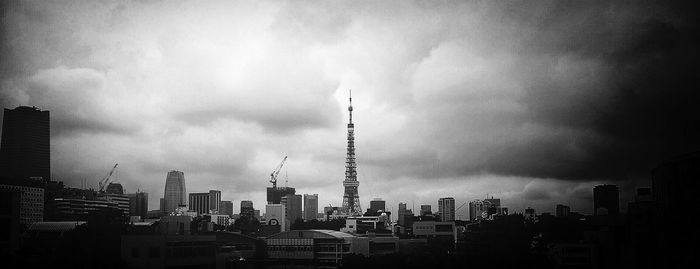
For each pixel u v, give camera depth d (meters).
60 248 188.50
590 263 147.38
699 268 114.62
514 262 160.00
